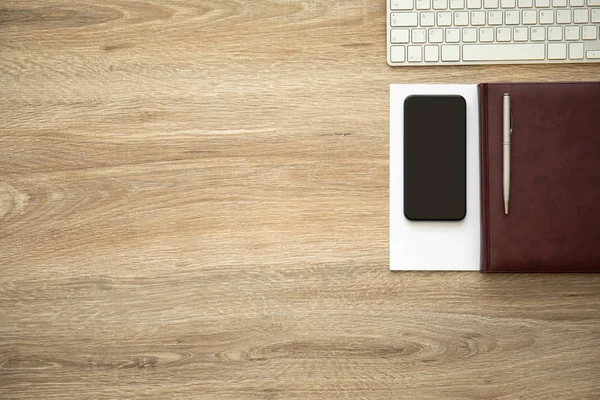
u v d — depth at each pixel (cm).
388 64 87
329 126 88
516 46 87
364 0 88
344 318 87
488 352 86
